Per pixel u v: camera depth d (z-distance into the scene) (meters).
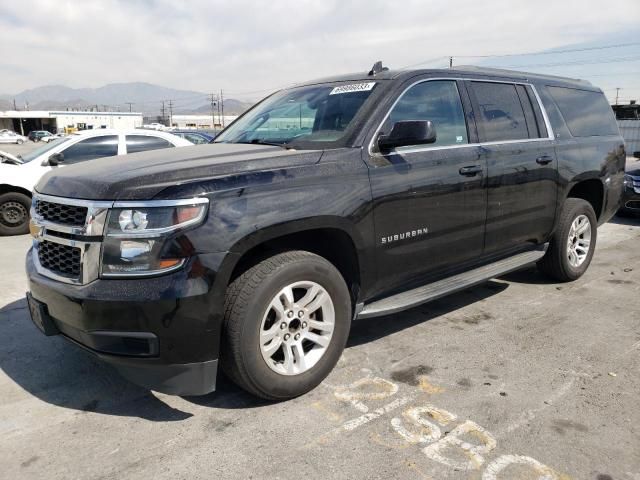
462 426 2.77
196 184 2.59
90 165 3.15
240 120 4.39
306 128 3.63
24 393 3.16
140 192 2.53
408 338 3.95
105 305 2.49
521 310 4.54
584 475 2.38
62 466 2.47
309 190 2.91
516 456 2.51
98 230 2.54
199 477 2.38
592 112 5.39
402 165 3.39
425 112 3.67
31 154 8.61
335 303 3.11
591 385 3.21
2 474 2.41
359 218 3.13
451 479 2.35
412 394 3.11
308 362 3.07
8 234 8.12
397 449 2.57
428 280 3.88
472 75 4.14
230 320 2.71
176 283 2.49
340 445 2.61
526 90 4.62
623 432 2.71
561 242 4.97
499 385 3.21
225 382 3.29
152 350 2.54
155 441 2.66
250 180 2.74
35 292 2.88
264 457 2.52
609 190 5.44
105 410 2.97
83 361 3.58
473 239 3.98
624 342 3.86
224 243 2.58
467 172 3.79
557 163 4.67
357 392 3.14
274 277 2.78
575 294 4.97
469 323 4.25
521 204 4.35
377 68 3.90
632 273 5.72
